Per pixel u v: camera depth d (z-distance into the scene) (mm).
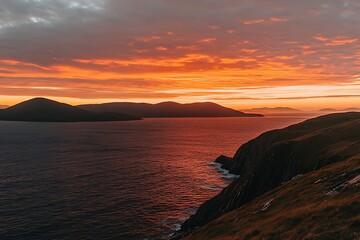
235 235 33312
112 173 117562
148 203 81062
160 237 61188
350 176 35156
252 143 121750
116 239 60125
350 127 76125
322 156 59062
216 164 139375
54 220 68500
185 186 99125
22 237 60094
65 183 100812
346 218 24094
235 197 66312
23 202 80500
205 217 66000
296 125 121125
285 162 67062
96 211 74562
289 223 28578
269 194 48844
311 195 35281
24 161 144000
